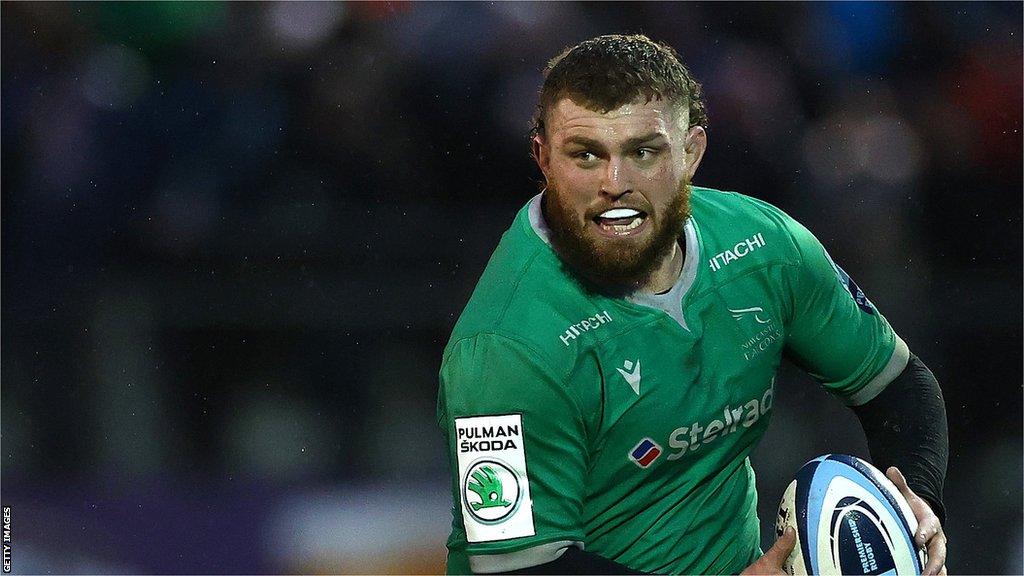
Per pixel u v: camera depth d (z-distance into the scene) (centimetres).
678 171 1113
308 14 2638
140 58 2591
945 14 2909
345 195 2570
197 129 2564
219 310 2303
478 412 1127
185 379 2256
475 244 2438
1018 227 2745
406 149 2598
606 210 1091
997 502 2303
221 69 2602
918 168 2778
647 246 1108
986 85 2845
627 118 1073
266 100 2591
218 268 2367
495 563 1141
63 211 2466
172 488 2156
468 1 2686
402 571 2130
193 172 2542
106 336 2272
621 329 1145
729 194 1261
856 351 1303
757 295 1209
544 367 1109
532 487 1130
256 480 2177
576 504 1147
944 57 2878
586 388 1130
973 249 2730
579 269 1144
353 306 2333
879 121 2802
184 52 2595
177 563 2095
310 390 2275
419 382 2302
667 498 1223
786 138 2773
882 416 1337
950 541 2292
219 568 2094
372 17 2647
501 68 2669
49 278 2391
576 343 1127
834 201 2733
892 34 2888
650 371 1152
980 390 2367
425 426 2272
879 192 2741
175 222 2464
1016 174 2786
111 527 2100
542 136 1162
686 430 1178
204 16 2612
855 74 2841
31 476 2162
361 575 2116
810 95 2827
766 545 2189
